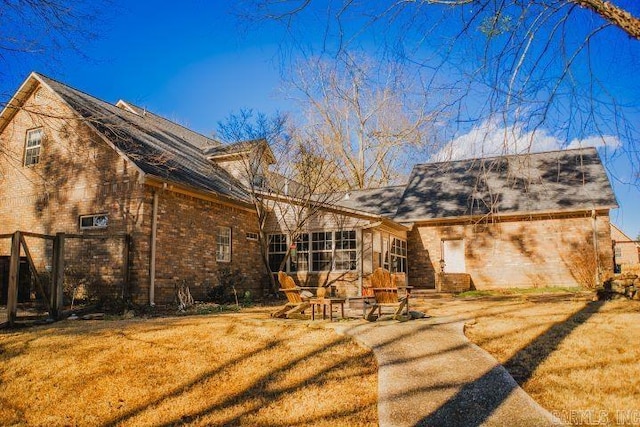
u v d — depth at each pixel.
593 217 17.45
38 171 14.52
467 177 21.30
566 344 6.48
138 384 5.84
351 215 16.22
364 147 29.77
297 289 9.72
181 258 13.37
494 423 4.11
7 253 14.68
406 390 4.98
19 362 6.67
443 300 13.53
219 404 5.20
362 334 7.39
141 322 9.25
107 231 12.70
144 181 12.12
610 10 4.30
